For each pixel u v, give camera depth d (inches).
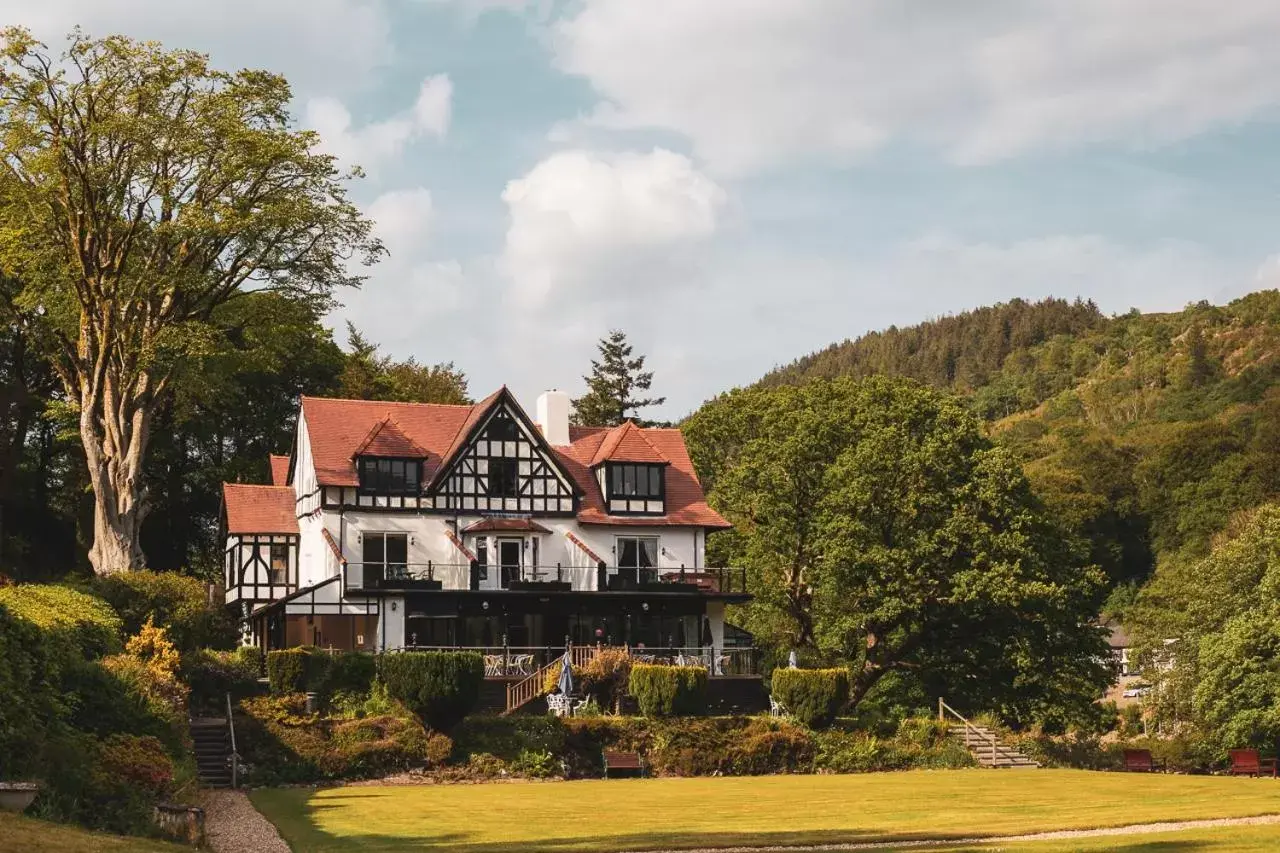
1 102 1891.0
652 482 2386.8
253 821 1203.9
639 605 2253.9
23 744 931.3
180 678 1743.4
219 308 2196.1
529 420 2325.3
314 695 1828.2
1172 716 2559.1
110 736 1125.1
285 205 2053.4
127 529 2089.1
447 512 2262.6
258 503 2418.8
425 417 2402.8
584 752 1806.1
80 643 1381.6
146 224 2050.9
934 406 2353.6
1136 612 3191.4
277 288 2198.6
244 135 1969.7
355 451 2237.9
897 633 2319.1
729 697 2095.2
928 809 1254.9
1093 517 4734.3
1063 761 1990.7
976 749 1918.1
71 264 2004.2
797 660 2390.5
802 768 1828.2
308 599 2124.8
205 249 2075.5
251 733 1676.9
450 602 2170.3
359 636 2160.4
